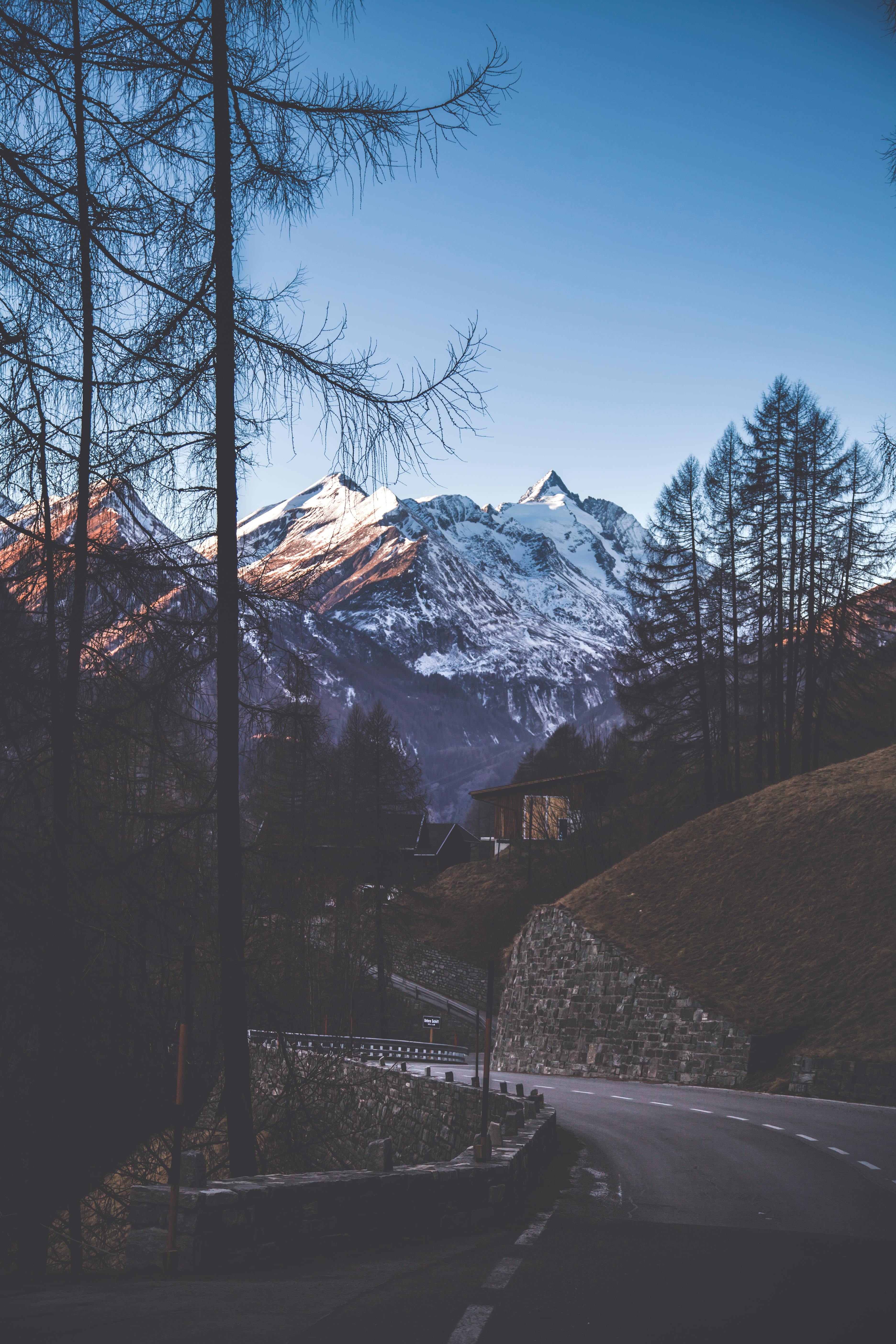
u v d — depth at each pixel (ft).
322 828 99.04
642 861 170.60
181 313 41.34
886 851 130.62
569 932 162.30
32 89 32.73
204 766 45.24
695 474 194.08
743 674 193.57
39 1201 41.60
